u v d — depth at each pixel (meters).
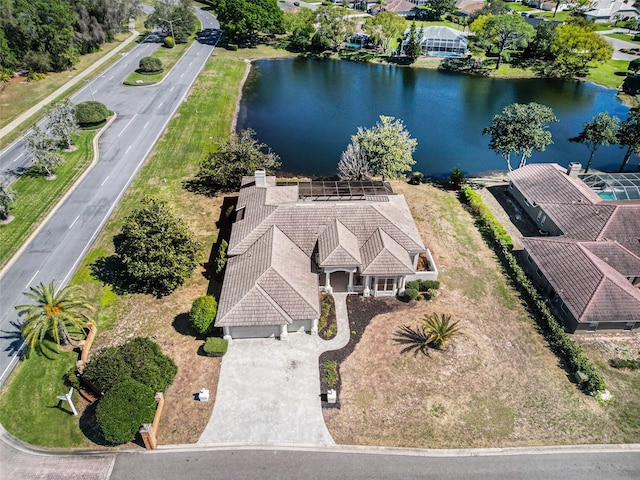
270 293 41.09
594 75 108.94
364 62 118.44
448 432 35.59
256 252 45.44
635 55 119.38
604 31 139.25
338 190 52.94
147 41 124.19
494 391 38.56
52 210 58.12
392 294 47.12
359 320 44.25
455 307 46.19
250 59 118.06
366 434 35.31
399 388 38.50
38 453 33.69
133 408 33.41
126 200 60.38
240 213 52.19
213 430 35.25
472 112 91.75
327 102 95.06
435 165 73.25
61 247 52.34
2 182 56.44
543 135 62.00
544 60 116.00
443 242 54.97
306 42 124.50
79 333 42.56
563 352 41.34
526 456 34.16
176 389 37.91
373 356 40.91
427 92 101.19
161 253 43.88
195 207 59.56
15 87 92.69
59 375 38.84
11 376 38.75
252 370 39.44
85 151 71.12
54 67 101.69
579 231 52.22
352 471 32.97
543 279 48.41
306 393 37.88
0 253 51.22
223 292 42.41
